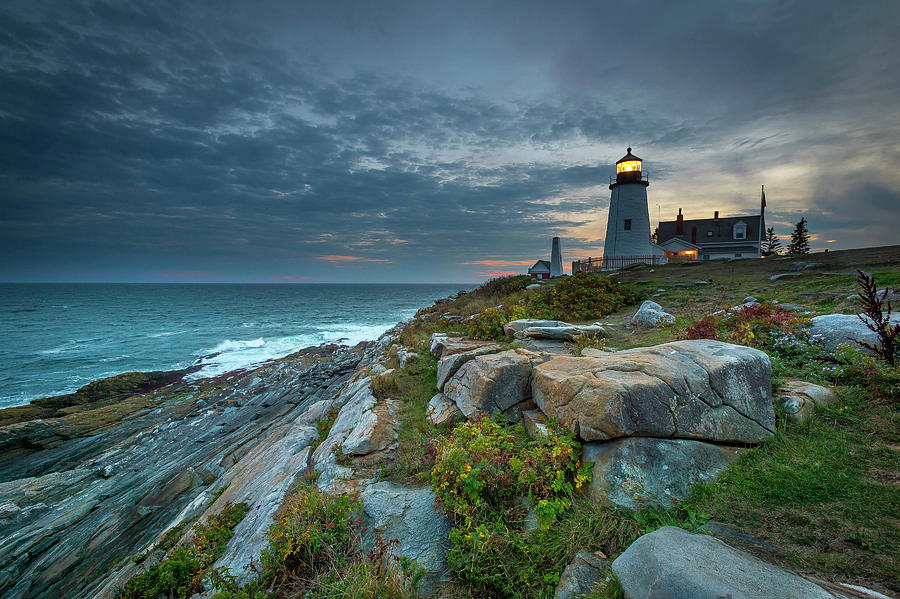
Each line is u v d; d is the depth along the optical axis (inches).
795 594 85.2
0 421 720.3
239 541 208.4
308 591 149.3
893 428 162.9
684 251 1638.8
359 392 383.6
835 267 621.0
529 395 239.5
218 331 1811.0
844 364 215.2
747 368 182.1
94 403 812.6
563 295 571.8
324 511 180.5
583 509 150.3
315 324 2052.2
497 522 154.6
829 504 129.0
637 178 1380.4
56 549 364.8
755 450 162.7
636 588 101.6
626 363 187.8
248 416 693.9
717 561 99.1
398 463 226.5
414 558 153.6
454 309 872.3
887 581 97.7
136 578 204.7
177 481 468.1
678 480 149.5
